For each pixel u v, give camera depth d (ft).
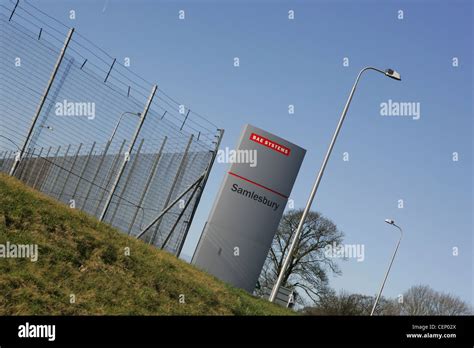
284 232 148.05
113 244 38.86
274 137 65.77
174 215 58.59
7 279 27.86
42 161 54.19
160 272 39.17
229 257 63.46
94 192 55.62
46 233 34.58
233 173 64.64
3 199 34.91
